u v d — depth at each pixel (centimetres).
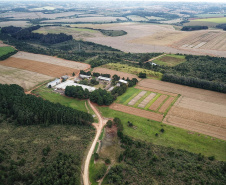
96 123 10612
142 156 8056
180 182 6669
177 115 11281
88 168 7625
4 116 10675
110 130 9969
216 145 9031
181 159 7944
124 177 6988
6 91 12531
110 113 11588
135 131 10019
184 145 9062
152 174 7050
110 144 8925
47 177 6631
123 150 8531
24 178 6631
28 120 10106
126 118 11094
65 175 6812
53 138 8962
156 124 10544
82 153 8238
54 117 10269
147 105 12394
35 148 8225
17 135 9100
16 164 7238
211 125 10388
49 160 7562
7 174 6731
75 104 12575
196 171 7175
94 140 9181
